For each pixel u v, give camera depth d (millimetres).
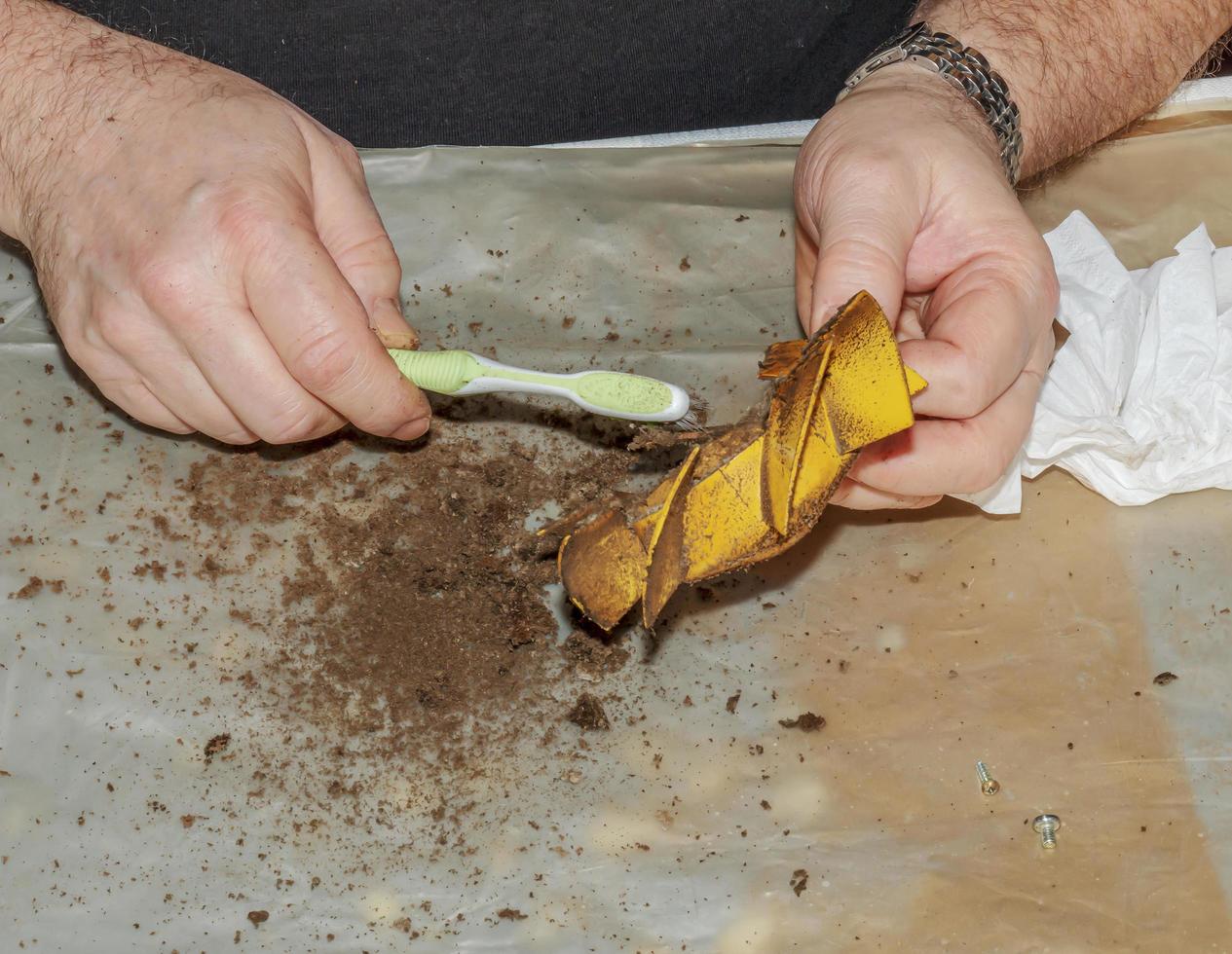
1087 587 935
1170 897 887
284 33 979
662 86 1006
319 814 903
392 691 920
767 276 982
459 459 952
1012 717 915
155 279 860
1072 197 990
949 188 891
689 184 985
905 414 776
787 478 779
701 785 908
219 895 893
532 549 934
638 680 924
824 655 927
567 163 983
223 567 933
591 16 989
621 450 955
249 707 916
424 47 986
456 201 983
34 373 955
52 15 908
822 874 895
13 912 889
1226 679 917
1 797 901
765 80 1012
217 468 946
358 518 942
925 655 926
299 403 877
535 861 898
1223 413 939
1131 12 960
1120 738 910
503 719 918
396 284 920
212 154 874
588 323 978
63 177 881
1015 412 890
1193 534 941
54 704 912
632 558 796
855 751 912
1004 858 895
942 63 928
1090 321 947
